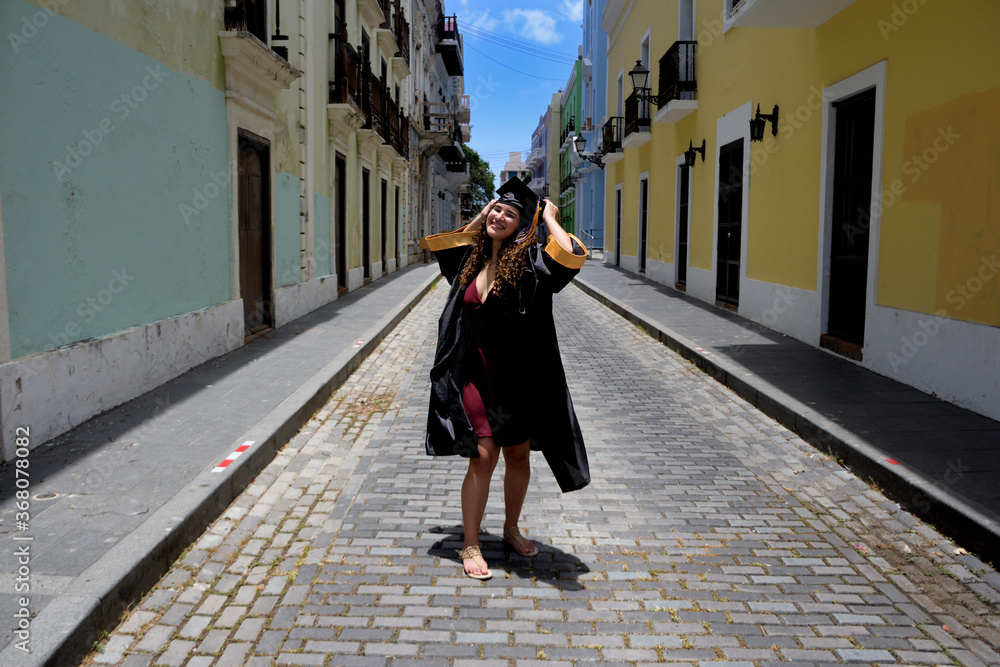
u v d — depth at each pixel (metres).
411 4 25.94
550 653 2.77
